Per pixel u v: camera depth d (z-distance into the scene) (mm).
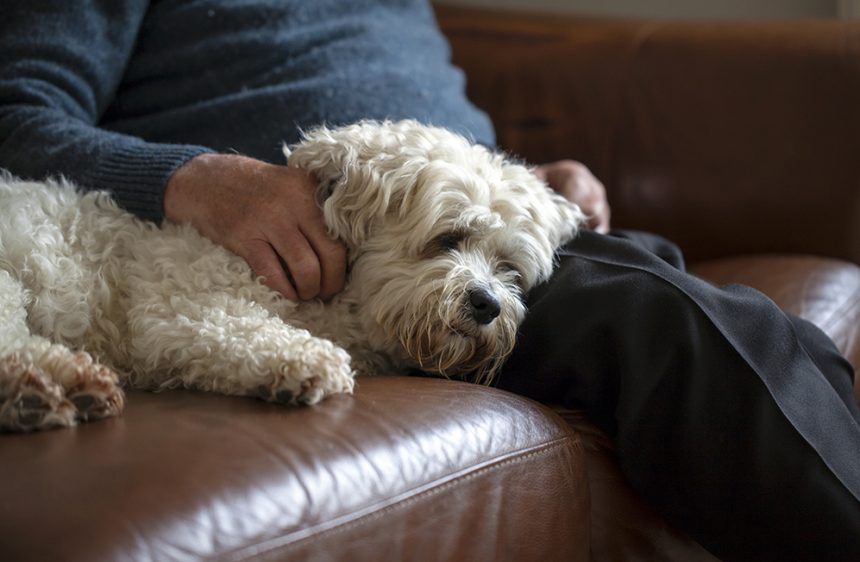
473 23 2709
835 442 1324
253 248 1459
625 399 1341
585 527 1312
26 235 1436
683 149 2312
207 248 1474
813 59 2203
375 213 1494
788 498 1305
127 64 1885
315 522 1000
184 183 1501
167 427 1105
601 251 1571
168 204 1512
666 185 2326
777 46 2260
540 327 1460
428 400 1249
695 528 1364
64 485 949
